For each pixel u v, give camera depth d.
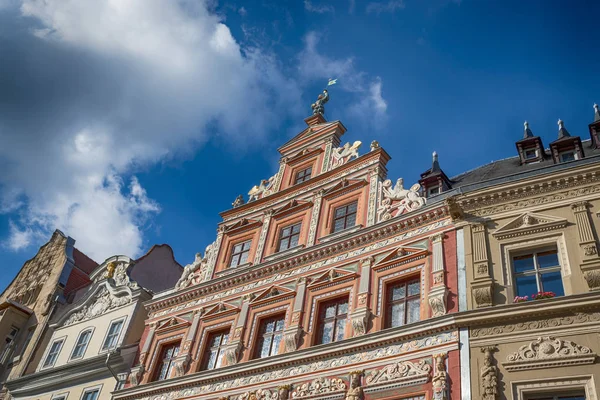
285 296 23.81
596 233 17.70
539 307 16.67
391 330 19.05
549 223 18.64
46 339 35.59
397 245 21.83
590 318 15.95
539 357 15.91
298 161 30.61
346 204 25.80
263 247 27.41
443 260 19.92
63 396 29.95
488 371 16.25
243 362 22.45
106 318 32.81
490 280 18.31
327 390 19.30
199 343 25.56
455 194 21.12
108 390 27.83
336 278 22.58
